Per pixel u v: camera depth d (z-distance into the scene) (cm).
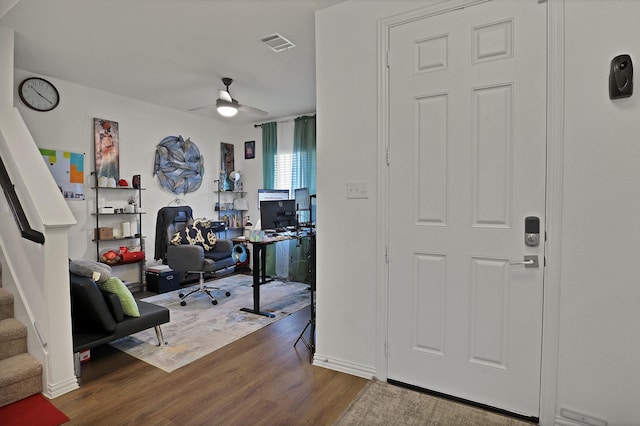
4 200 250
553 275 178
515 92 185
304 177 533
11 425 182
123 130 452
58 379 211
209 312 371
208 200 570
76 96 404
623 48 162
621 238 165
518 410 189
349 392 215
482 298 196
